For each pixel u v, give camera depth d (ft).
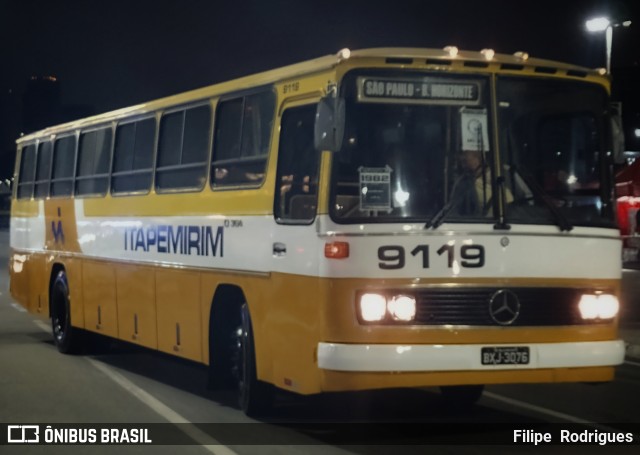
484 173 26.68
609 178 28.17
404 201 26.22
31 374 40.78
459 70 26.89
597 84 28.40
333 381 25.76
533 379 26.25
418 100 26.66
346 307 25.80
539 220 26.78
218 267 33.01
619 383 38.60
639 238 99.04
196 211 34.81
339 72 26.48
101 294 43.68
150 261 38.58
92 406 33.71
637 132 166.81
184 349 35.73
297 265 27.78
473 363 25.73
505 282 26.20
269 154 30.19
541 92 27.63
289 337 28.19
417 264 25.80
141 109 40.47
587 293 27.07
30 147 55.06
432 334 25.68
